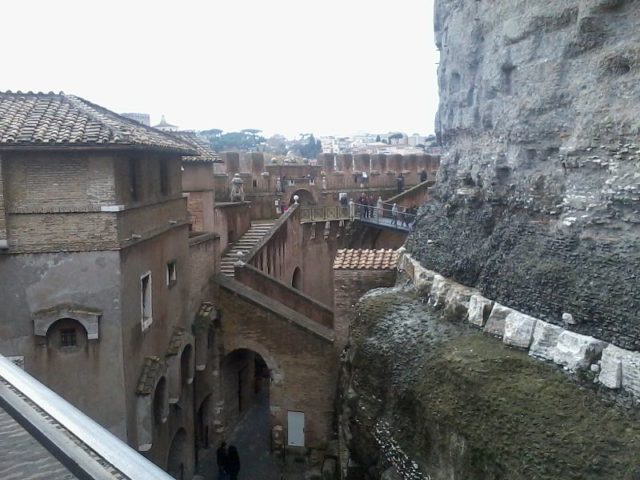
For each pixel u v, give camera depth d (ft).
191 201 88.79
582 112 34.12
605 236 32.30
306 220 118.52
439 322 43.62
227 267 87.81
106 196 47.16
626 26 32.68
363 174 155.02
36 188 46.29
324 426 73.26
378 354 45.93
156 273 57.47
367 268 67.36
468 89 49.65
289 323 73.26
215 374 75.31
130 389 50.31
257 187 135.54
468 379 34.96
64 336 48.06
